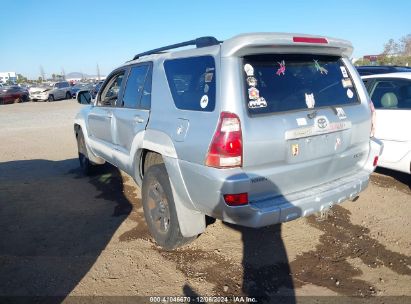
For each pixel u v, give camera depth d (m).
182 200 3.30
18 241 4.01
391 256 3.55
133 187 5.73
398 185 5.39
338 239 3.88
